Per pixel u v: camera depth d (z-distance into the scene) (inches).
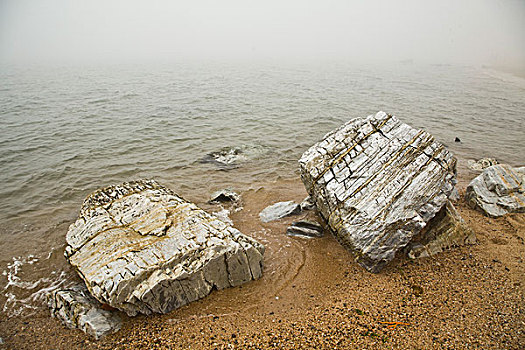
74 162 740.7
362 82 1920.5
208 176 687.1
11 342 320.2
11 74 2206.0
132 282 327.0
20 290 388.5
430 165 435.8
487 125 1075.3
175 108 1205.1
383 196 411.2
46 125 987.3
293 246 452.8
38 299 375.6
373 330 314.0
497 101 1435.8
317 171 457.7
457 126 1057.5
